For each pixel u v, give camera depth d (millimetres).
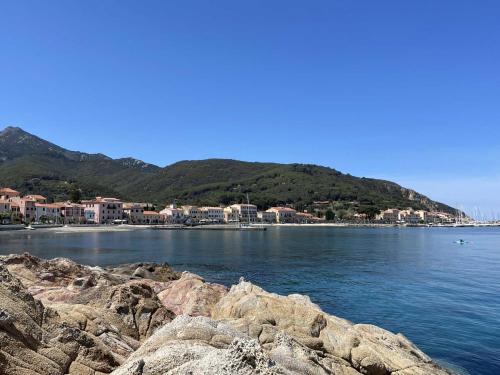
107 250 91312
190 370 6262
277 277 54219
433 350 25219
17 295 9742
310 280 51656
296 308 17516
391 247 105375
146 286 17938
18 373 7398
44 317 9906
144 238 139500
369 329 21031
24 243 105688
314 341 15516
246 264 67938
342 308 36094
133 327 15258
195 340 8828
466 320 31734
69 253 83062
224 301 19734
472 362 23312
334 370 13977
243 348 6410
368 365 15336
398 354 17875
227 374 5945
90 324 12641
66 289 20328
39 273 25031
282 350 12023
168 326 9703
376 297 40719
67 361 8867
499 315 33156
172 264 67688
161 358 7199
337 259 75875
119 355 11242
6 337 7961
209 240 131750
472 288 45438
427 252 91312
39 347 8703
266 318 16594
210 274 56938
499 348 25484
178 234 168500
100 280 23766
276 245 110500
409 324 30797
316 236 160375
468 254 86750
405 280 51406
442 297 40406
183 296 25219
